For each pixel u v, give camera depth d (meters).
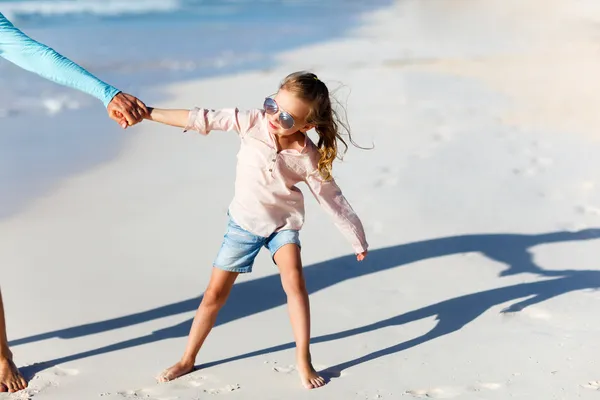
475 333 4.31
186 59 16.41
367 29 22.73
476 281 5.05
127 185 7.38
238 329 4.46
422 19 26.03
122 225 6.26
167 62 15.95
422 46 18.45
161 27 23.02
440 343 4.20
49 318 4.60
